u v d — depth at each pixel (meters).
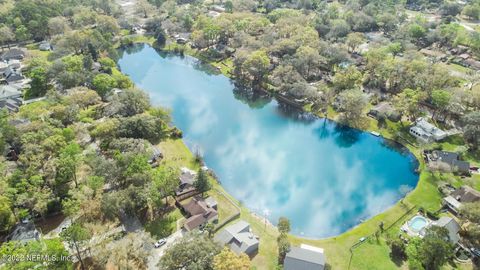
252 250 89.00
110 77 159.75
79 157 105.19
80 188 99.00
